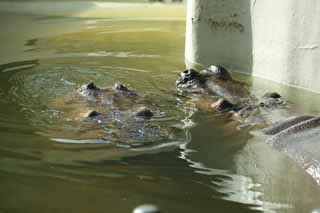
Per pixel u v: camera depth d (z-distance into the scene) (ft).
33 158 26.99
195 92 38.86
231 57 51.11
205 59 52.65
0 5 92.12
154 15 85.56
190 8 53.36
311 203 22.18
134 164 26.30
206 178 24.77
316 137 28.09
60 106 35.04
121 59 53.11
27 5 92.94
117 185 23.90
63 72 46.09
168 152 27.86
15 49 56.80
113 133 29.78
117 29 71.87
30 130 31.04
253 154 27.71
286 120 31.68
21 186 23.70
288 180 24.59
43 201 22.18
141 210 21.15
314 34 41.65
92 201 22.22
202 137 30.07
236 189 23.70
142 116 32.22
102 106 33.50
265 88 42.78
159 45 61.41
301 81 43.47
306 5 42.06
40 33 67.31
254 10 47.73
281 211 21.52
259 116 33.30
